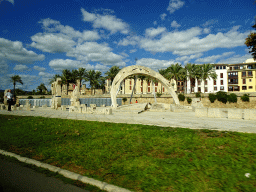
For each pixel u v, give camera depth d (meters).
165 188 3.77
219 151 5.45
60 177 4.42
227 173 4.23
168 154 5.52
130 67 30.28
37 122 11.19
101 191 3.76
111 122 11.04
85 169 4.80
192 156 5.21
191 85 76.56
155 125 9.72
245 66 71.50
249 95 40.34
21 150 6.48
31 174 4.66
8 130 9.34
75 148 6.39
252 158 4.88
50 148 6.52
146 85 83.50
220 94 43.94
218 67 75.44
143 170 4.55
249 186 3.71
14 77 67.81
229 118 14.27
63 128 9.37
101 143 6.74
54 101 28.11
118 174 4.42
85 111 19.02
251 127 9.22
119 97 58.84
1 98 73.12
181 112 23.44
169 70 61.59
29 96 68.56
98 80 71.75
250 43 20.70
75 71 68.62
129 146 6.27
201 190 3.66
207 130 7.86
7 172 4.79
